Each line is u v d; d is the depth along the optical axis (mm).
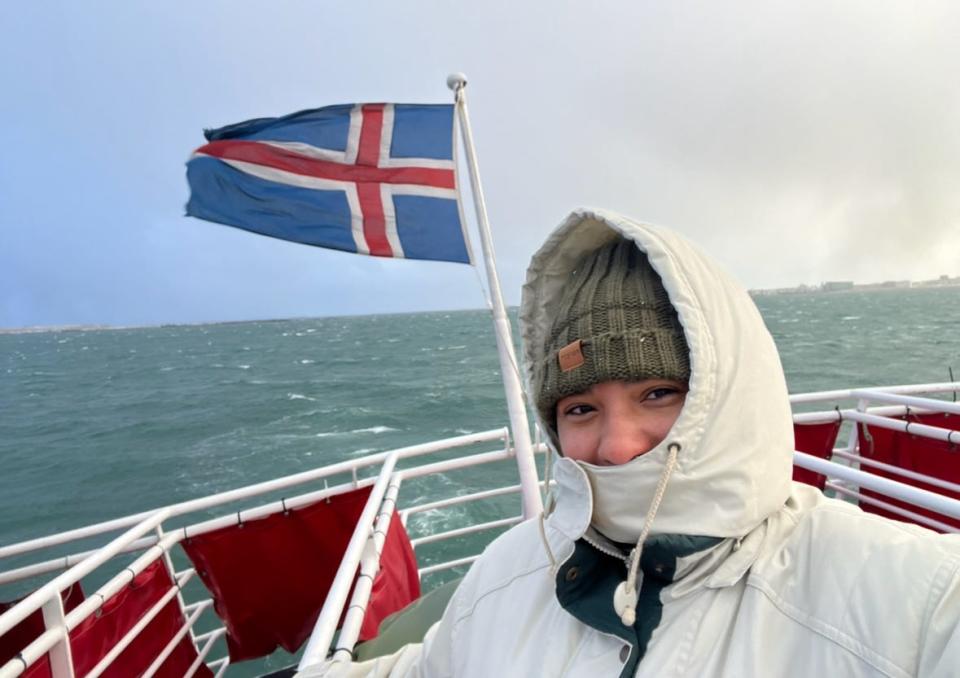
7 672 2207
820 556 808
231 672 7023
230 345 104188
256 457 21281
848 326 70875
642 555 906
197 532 3564
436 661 1254
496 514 11742
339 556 3891
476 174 3971
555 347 1014
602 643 913
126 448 24109
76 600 3240
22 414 37531
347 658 1570
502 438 3996
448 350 68688
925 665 656
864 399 4199
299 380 45969
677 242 946
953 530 3521
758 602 810
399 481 3143
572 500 990
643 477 875
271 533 3754
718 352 869
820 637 737
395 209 4453
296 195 4516
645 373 894
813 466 2365
